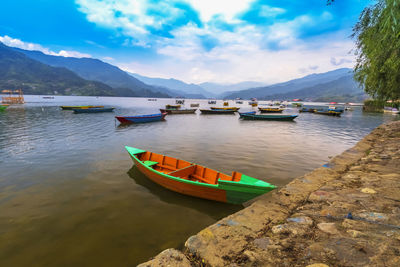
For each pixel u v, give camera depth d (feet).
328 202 16.62
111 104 342.85
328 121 138.31
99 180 33.14
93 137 69.51
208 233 13.50
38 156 46.24
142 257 17.03
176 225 21.44
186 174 30.71
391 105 42.55
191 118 148.05
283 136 76.38
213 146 58.49
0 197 27.32
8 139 64.13
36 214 23.38
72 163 41.50
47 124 98.17
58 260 16.74
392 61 31.91
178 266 10.81
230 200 24.76
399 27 21.89
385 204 15.23
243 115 140.67
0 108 162.30
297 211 15.80
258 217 15.56
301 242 11.44
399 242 10.37
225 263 10.57
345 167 28.12
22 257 17.03
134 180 33.22
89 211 24.03
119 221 22.09
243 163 42.75
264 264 9.95
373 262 9.04
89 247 18.21
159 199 26.91
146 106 295.48
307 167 40.34
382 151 35.04
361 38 37.58
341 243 10.82
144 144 60.13
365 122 133.08
